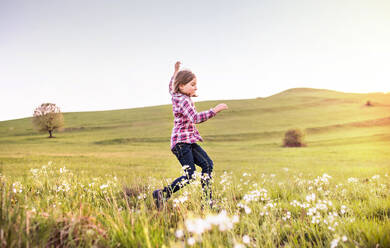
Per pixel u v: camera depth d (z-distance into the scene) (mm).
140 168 15094
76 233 1753
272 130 61406
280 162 23609
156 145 46031
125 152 35250
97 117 81750
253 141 52125
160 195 2873
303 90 152750
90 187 3520
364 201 3441
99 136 56594
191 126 3166
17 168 12703
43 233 1656
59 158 23406
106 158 25250
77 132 63062
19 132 65750
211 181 3080
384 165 18938
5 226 1514
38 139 54469
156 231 1898
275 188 4738
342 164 21375
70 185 3457
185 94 3168
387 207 3041
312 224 2369
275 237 2230
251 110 85875
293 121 71688
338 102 95750
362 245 1871
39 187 3561
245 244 1870
